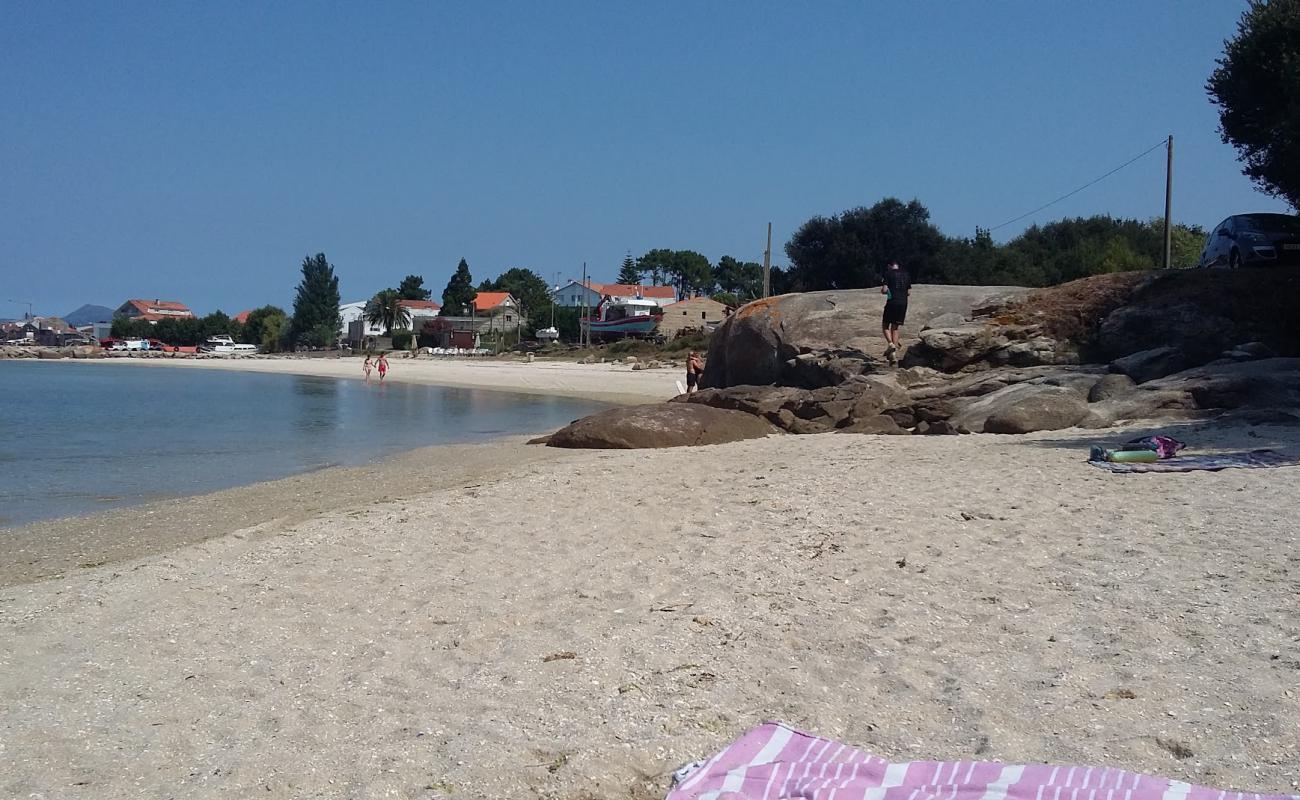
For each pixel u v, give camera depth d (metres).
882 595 6.89
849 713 5.01
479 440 24.70
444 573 8.30
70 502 14.94
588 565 8.29
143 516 13.42
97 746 4.92
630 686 5.45
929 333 21.20
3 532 12.38
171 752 4.84
